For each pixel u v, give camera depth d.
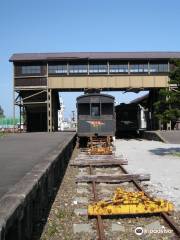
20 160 14.22
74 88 49.62
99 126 33.19
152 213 9.60
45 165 11.41
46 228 8.72
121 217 9.50
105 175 15.16
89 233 8.34
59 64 49.38
